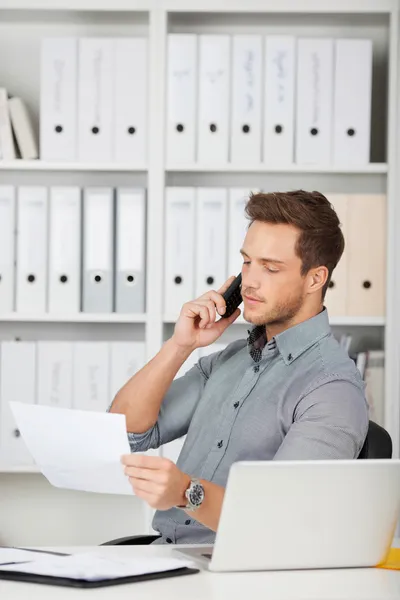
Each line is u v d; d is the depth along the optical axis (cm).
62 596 147
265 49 380
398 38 385
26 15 404
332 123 381
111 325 420
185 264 380
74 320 383
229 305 247
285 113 380
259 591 154
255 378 232
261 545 167
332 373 220
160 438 256
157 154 380
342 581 163
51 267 383
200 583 158
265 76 379
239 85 379
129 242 382
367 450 227
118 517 419
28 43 419
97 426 168
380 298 382
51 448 177
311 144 381
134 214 381
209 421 241
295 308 227
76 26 418
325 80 379
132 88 382
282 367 230
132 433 247
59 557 169
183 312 242
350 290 382
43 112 384
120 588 153
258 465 162
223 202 378
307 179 413
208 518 182
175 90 381
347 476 168
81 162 383
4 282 383
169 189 380
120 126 383
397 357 380
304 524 168
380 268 382
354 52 379
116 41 381
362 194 399
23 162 386
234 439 229
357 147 381
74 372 383
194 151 382
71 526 420
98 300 383
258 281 224
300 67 379
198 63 381
